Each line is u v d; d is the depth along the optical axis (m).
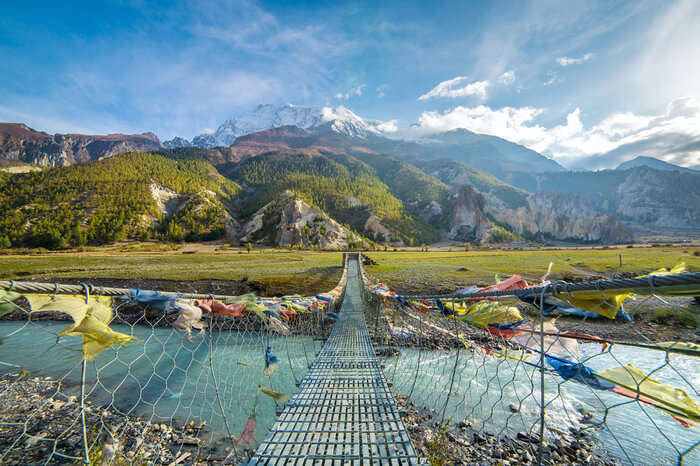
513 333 3.36
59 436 5.86
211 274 33.16
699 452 5.36
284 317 5.88
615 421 6.41
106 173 138.00
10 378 8.72
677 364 9.17
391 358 10.41
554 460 5.23
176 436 5.92
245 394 7.50
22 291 2.02
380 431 4.54
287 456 3.95
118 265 42.09
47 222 85.56
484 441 5.57
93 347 2.33
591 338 2.45
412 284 27.31
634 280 1.72
